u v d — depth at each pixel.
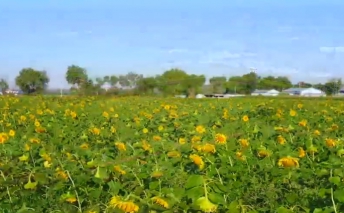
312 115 19.31
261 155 8.37
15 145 9.79
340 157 8.10
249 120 17.28
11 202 6.39
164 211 4.55
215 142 9.12
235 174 6.89
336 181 5.69
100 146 11.00
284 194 6.45
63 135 12.75
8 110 22.03
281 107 24.52
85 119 18.16
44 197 6.42
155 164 7.56
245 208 5.15
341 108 24.45
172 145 9.34
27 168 7.14
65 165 7.17
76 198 6.04
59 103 27.53
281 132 11.84
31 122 16.95
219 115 20.70
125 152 9.15
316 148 8.84
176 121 16.66
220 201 4.67
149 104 29.58
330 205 5.51
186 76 65.50
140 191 5.52
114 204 4.80
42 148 9.14
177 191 4.91
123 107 26.11
